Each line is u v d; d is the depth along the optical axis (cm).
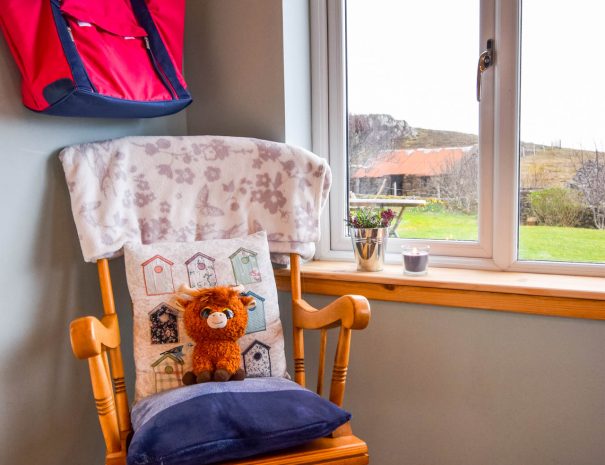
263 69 173
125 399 134
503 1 154
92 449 160
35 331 144
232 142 160
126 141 151
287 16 170
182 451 104
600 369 140
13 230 138
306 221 162
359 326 123
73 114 138
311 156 162
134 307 140
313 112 183
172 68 153
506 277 154
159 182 153
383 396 167
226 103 180
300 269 171
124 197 148
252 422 111
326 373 176
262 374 142
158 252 144
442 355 157
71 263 152
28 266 141
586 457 144
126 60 143
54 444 150
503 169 159
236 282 146
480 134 163
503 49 156
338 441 118
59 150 147
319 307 173
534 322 145
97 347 112
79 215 141
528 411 149
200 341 136
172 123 182
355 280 163
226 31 177
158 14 155
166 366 136
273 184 161
